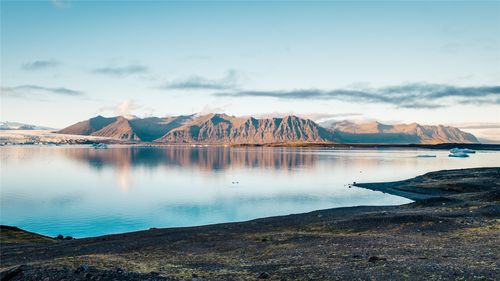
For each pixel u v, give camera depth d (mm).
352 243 38312
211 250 43438
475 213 50750
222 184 154750
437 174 147250
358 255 31484
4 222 86812
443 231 41438
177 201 113812
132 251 46375
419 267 24297
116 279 22703
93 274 23625
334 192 126250
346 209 77625
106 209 101750
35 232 77375
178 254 42031
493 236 35688
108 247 50312
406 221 48375
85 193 131250
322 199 112812
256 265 31125
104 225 83250
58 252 49719
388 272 23734
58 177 185750
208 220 87125
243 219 87250
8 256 49094
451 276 21922
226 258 36969
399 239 38375
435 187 115375
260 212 95500
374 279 22438
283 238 46250
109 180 172125
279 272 26547
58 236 69312
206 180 170000
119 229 79438
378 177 174250
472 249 30094
